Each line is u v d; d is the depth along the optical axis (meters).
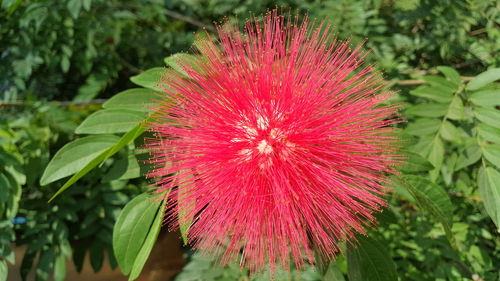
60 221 0.15
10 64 0.17
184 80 0.09
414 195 0.09
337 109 0.08
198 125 0.08
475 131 0.11
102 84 0.18
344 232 0.08
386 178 0.09
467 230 0.14
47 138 0.14
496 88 0.12
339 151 0.08
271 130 0.08
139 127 0.09
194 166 0.08
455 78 0.12
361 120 0.08
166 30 0.20
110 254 0.16
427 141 0.11
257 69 0.09
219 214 0.08
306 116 0.08
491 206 0.10
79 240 0.17
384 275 0.10
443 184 0.14
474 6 0.15
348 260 0.10
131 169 0.10
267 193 0.08
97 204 0.16
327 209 0.08
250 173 0.08
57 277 0.15
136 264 0.09
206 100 0.08
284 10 0.14
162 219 0.09
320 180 0.08
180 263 0.18
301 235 0.08
